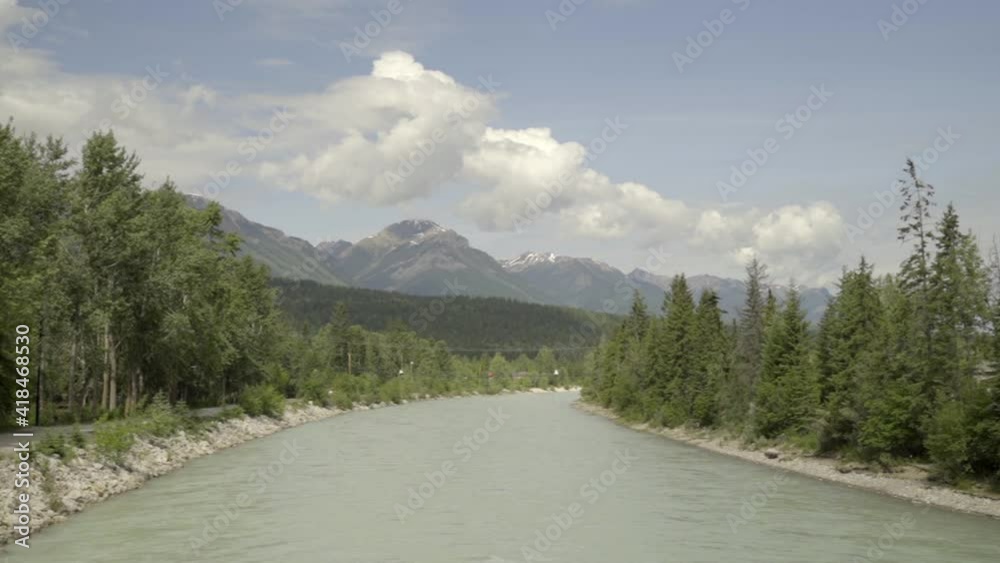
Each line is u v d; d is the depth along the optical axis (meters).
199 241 67.31
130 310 56.25
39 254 44.72
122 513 34.50
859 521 34.84
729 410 71.94
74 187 55.88
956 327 46.06
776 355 65.38
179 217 62.25
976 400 40.88
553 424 95.12
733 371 73.62
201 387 86.31
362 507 37.12
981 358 45.44
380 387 140.88
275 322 94.19
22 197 47.34
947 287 46.31
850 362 55.03
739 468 53.66
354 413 114.75
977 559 27.86
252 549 28.61
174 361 63.72
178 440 55.81
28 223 45.50
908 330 48.44
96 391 60.72
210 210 75.81
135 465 44.75
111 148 57.22
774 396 62.44
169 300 58.34
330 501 38.59
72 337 56.50
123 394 67.12
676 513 36.44
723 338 83.88
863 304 56.69
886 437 47.06
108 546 28.36
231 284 79.31
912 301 47.88
